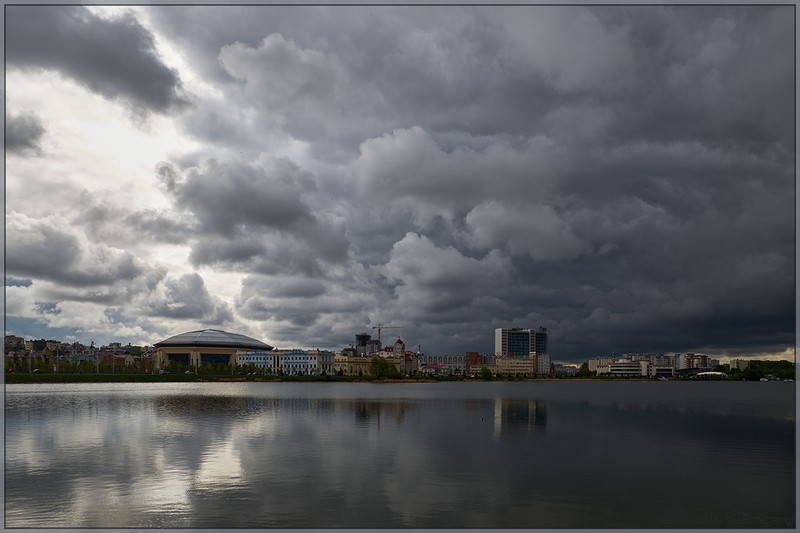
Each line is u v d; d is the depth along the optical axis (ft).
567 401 639.76
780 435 312.09
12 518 150.51
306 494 172.55
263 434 298.56
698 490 181.78
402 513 155.43
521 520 151.23
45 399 580.71
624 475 201.46
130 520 148.87
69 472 200.03
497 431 323.57
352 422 362.53
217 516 152.05
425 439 285.02
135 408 461.37
